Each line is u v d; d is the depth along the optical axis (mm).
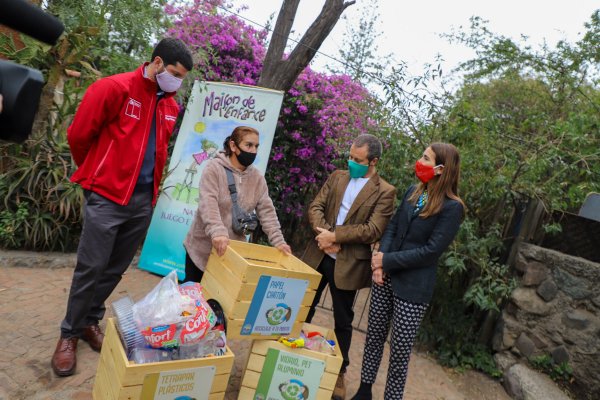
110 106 2268
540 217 3928
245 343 3250
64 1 4422
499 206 3932
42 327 2871
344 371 2748
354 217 2762
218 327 2135
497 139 3973
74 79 4629
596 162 3998
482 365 3730
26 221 4023
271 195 5949
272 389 2332
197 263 2510
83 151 2367
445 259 3713
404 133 4117
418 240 2445
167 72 2324
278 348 2311
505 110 5961
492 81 7227
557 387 3387
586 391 3289
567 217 3896
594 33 5566
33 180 4156
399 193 4039
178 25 5465
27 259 3834
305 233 6652
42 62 4238
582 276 3447
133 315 1950
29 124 997
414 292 2408
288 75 4758
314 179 6223
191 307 1958
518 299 3691
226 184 2457
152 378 1820
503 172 3830
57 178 4176
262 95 4293
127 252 2648
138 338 1907
